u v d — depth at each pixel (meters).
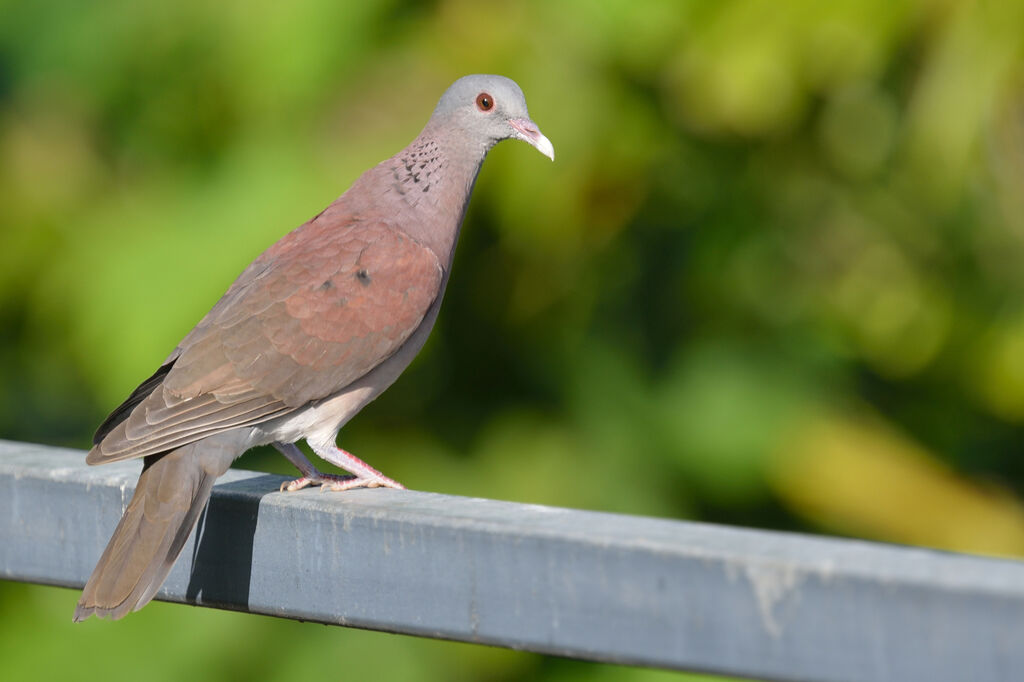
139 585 4.90
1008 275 12.13
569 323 11.51
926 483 11.45
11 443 5.76
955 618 3.63
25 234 11.20
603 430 11.35
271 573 4.86
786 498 11.33
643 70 10.55
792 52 10.21
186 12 10.78
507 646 4.30
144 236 10.69
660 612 4.02
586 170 10.41
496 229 10.78
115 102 11.17
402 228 7.21
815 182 12.09
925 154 10.38
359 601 4.63
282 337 6.57
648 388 11.52
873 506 11.26
